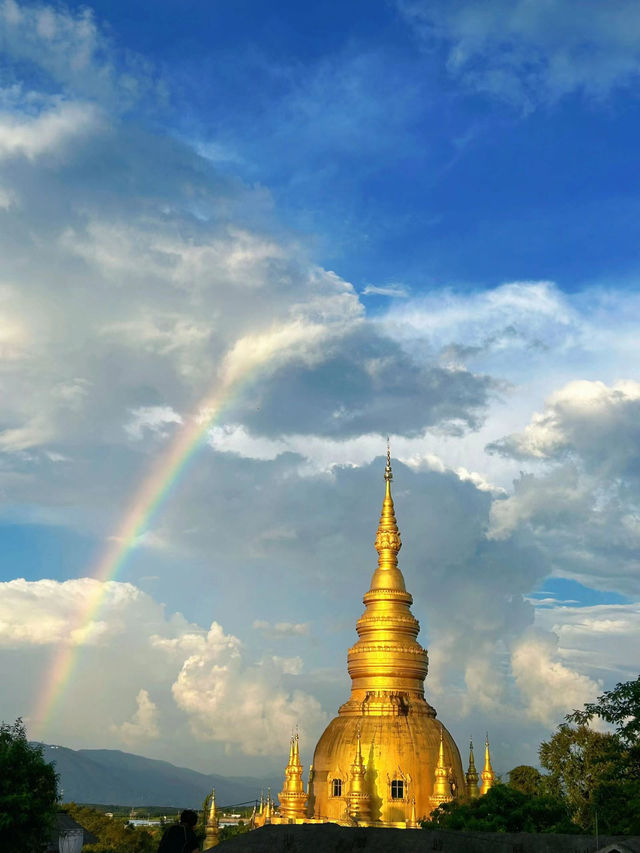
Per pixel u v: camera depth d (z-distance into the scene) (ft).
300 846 274.16
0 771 311.06
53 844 428.56
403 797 455.22
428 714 493.36
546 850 253.85
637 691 312.71
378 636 506.07
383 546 530.68
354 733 474.90
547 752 444.96
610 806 311.68
